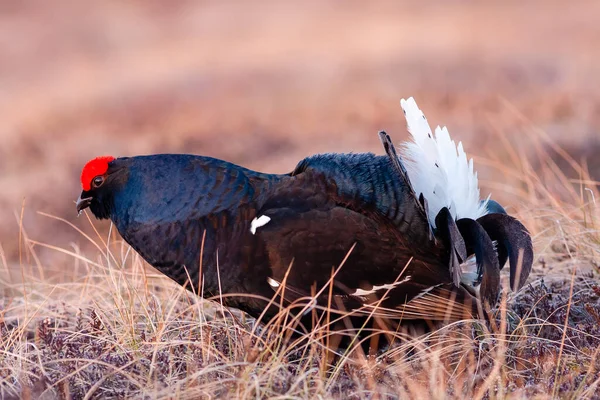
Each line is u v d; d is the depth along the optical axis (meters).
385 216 14.62
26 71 87.12
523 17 86.75
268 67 68.06
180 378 14.84
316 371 14.77
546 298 17.12
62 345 15.95
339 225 14.48
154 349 15.02
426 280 14.62
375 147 40.78
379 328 15.12
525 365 14.98
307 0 117.12
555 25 79.38
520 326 15.90
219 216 14.95
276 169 37.97
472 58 62.72
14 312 19.41
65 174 39.16
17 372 14.97
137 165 15.58
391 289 14.62
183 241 15.18
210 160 15.28
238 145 43.94
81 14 117.50
